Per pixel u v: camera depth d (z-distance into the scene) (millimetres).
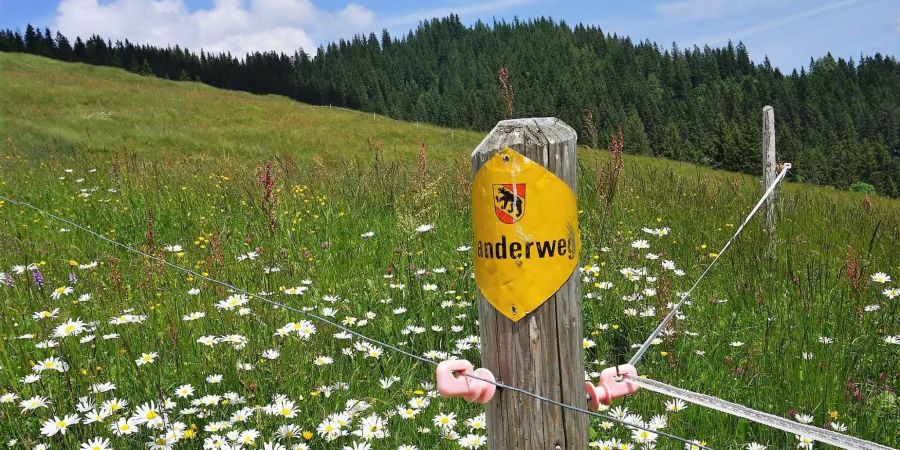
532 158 1921
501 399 2027
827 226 7605
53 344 3836
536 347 1978
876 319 4566
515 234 1938
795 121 155875
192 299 4918
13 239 6539
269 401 3602
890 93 176375
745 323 4762
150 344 4125
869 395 3811
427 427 3387
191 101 50188
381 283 5359
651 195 8297
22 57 71875
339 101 170125
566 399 2008
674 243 6469
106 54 130250
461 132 57156
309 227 7223
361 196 8555
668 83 189750
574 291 2012
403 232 6691
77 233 7094
